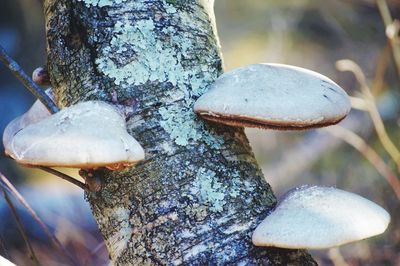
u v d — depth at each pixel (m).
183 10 0.93
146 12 0.92
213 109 0.88
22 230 1.09
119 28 0.91
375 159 1.64
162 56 0.91
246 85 0.89
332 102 0.90
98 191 0.91
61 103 0.94
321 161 2.30
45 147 0.84
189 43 0.93
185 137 0.90
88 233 1.73
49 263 1.65
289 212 0.88
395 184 1.54
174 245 0.88
